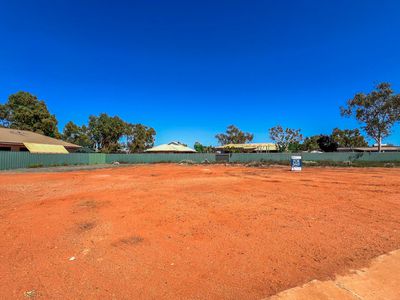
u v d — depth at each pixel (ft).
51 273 11.80
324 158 121.29
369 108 122.62
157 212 22.41
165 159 132.46
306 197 28.99
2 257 13.58
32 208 24.53
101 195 30.66
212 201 26.89
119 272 11.87
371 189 34.68
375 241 15.39
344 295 9.73
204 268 12.21
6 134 100.01
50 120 143.33
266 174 57.98
